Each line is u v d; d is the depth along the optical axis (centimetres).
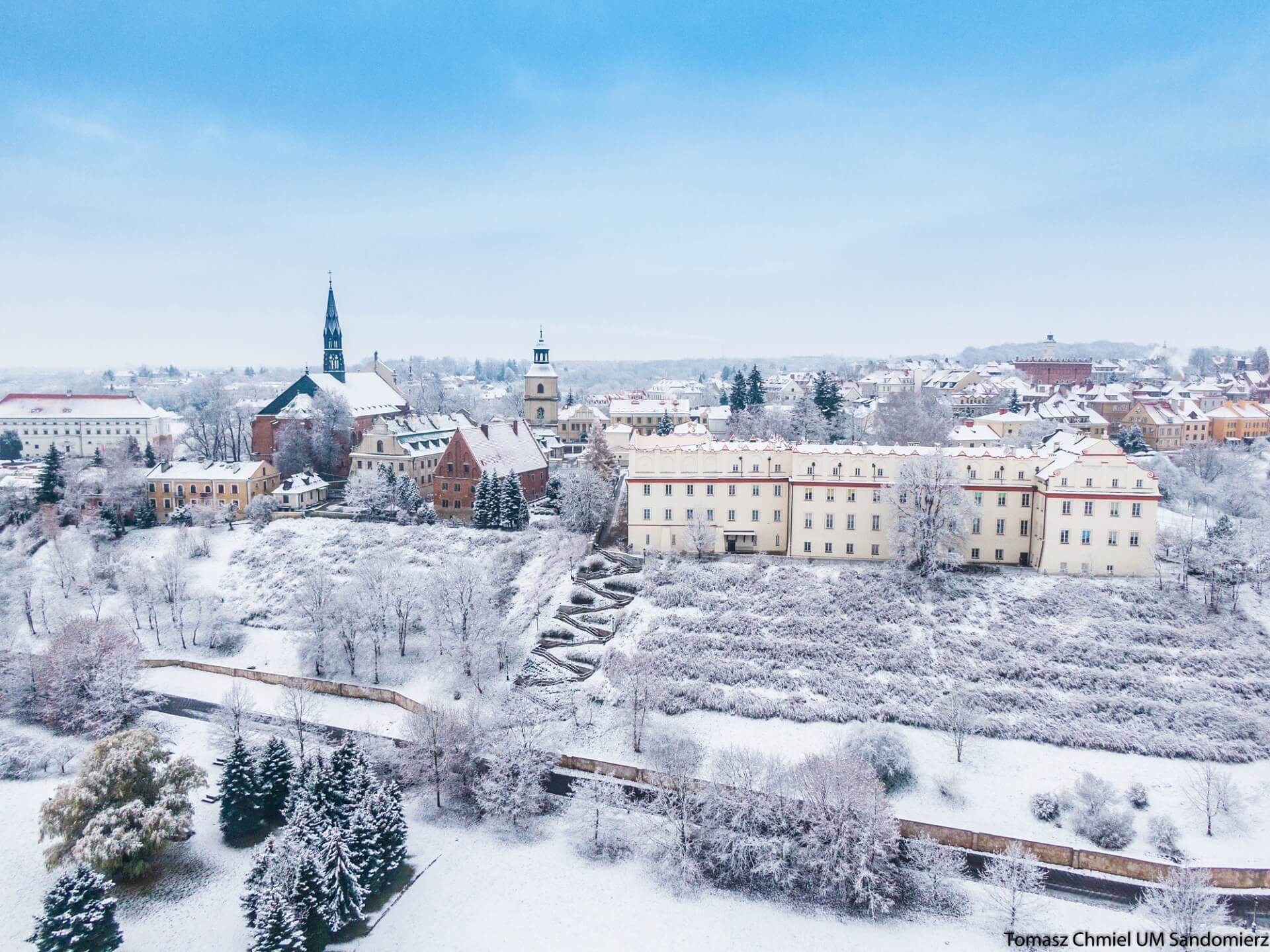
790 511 10381
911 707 7694
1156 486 9175
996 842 6297
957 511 9412
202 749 8231
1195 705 7438
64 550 12062
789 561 10075
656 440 11600
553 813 7200
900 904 6047
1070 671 7906
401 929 5941
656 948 5731
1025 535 9881
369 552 11962
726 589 9469
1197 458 14725
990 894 6012
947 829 6391
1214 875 5862
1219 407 18800
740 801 6462
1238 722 7206
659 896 6231
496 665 8988
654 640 8775
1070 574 9438
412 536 12319
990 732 7344
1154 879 5925
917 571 9506
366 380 19288
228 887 6450
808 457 10156
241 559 12131
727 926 5928
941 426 16075
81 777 6588
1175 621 8438
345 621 9450
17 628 10606
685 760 6906
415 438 16300
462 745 7381
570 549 10819
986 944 5675
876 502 10038
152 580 10738
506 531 12356
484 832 7019
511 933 5891
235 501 13712
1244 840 6141
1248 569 8725
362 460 15325
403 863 6575
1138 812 6488
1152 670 7856
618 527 11919
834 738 7388
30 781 7912
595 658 8750
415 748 7400
